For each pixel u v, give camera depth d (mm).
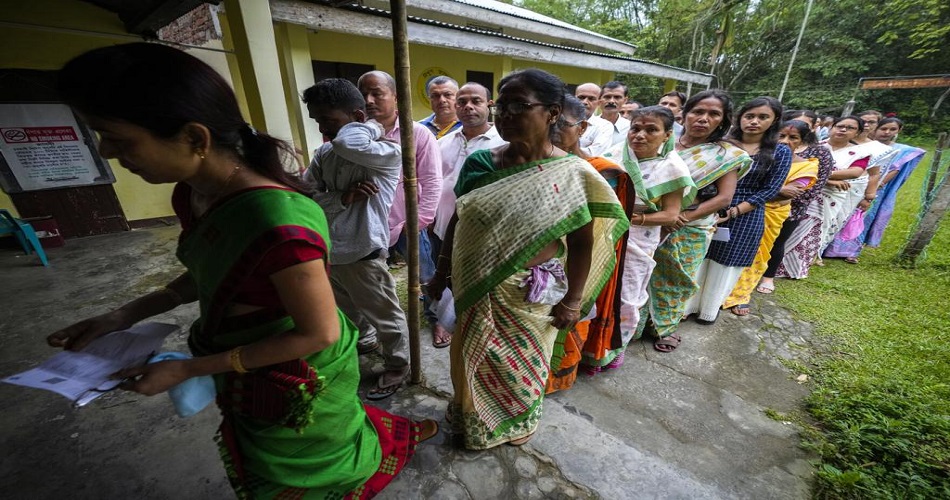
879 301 3232
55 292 3291
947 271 3840
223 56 4523
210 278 833
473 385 1500
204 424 1882
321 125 1728
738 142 2541
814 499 1538
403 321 2033
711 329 2787
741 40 18531
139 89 625
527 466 1640
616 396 2092
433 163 2246
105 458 1701
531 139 1246
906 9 15984
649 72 9234
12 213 4316
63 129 4391
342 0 3301
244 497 1143
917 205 6543
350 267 1847
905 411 1915
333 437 1124
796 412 2014
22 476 1624
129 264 3895
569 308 1466
